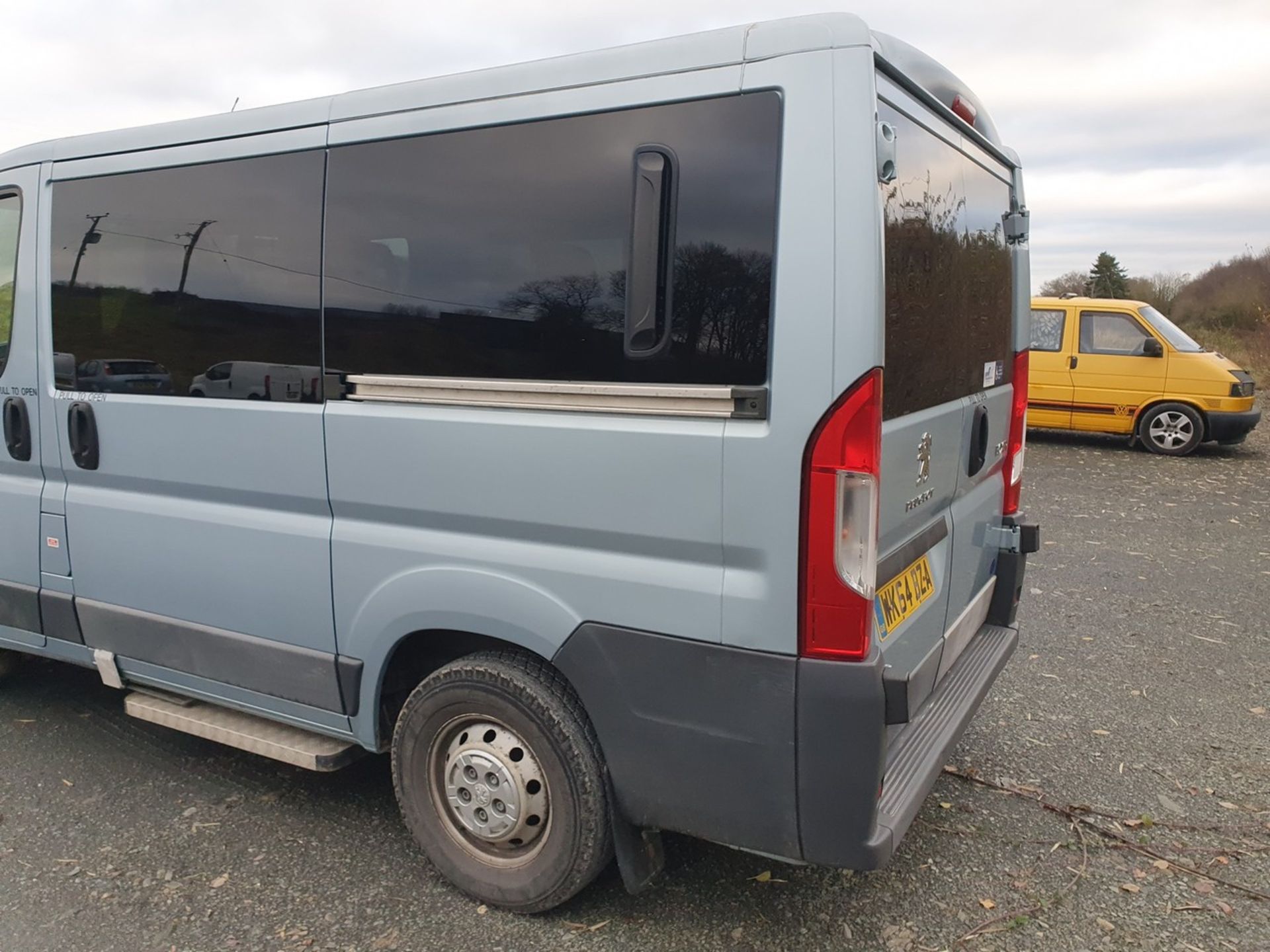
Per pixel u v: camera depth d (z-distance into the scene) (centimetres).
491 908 279
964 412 294
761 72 211
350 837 319
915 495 254
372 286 268
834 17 206
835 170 203
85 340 334
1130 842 312
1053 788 347
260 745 312
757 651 221
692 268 219
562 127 236
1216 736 390
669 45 222
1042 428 1192
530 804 266
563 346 238
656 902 280
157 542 325
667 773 239
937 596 290
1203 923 270
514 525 251
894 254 223
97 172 326
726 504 219
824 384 206
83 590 351
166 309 312
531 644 252
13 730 402
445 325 256
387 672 286
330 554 285
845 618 212
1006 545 361
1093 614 547
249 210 291
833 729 216
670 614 230
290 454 288
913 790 241
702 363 220
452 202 253
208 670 322
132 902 282
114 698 436
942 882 290
